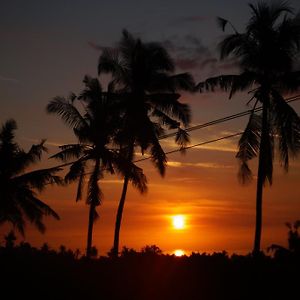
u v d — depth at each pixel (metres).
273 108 28.25
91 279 23.25
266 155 27.97
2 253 28.95
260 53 28.56
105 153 35.88
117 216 34.41
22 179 39.09
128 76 34.59
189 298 20.59
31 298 20.70
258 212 27.75
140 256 26.56
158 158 33.12
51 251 31.17
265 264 24.22
